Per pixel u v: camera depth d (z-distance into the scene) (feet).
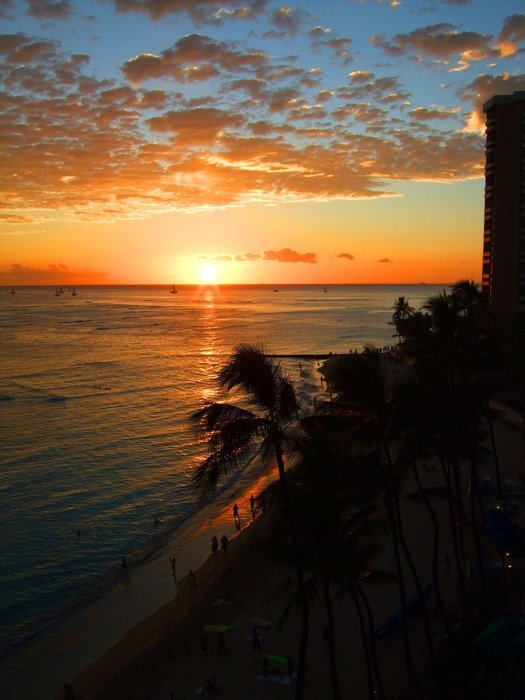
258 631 108.58
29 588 133.49
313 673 94.38
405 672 89.97
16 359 480.23
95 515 172.45
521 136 304.50
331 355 490.08
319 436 68.44
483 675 74.59
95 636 114.62
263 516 162.40
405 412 75.51
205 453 229.25
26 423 276.00
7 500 182.91
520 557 98.43
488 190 326.24
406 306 494.18
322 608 112.57
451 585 113.19
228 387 67.62
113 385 370.32
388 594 114.11
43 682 101.91
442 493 92.58
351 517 70.49
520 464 174.09
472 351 101.35
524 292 309.01
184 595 126.21
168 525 166.20
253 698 90.58
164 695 94.32
